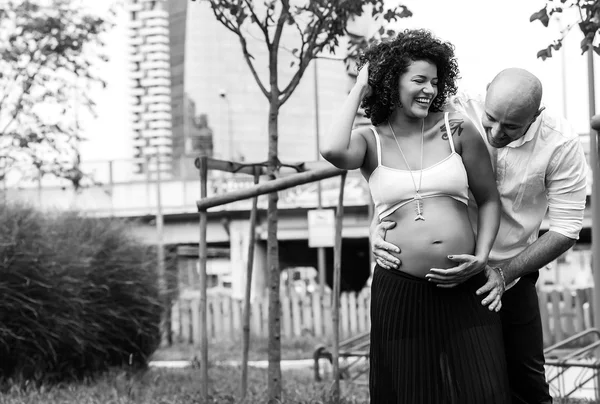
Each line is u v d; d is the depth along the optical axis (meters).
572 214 4.58
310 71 45.31
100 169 31.00
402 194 4.25
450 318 4.27
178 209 31.36
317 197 30.28
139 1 20.23
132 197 31.02
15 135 13.76
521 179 4.53
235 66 58.81
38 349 11.09
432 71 4.22
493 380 4.26
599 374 10.09
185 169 31.52
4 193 12.56
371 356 4.44
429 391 4.27
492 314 4.38
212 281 37.22
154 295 13.08
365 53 4.43
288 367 15.37
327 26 8.66
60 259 11.48
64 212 13.47
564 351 17.61
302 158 47.44
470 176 4.35
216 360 16.12
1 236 10.97
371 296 4.46
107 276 12.39
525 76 4.19
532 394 4.93
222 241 32.72
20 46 14.02
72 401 9.05
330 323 22.48
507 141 4.27
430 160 4.26
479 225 4.38
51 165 14.16
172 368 13.84
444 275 4.19
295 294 22.61
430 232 4.22
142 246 13.48
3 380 10.78
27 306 10.80
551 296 21.02
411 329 4.29
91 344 11.70
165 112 60.00
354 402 7.94
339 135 4.21
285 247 41.03
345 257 42.34
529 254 4.51
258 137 58.75
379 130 4.35
